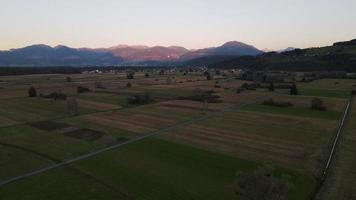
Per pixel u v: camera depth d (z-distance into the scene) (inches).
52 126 2987.2
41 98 4803.2
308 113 3757.4
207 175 1834.4
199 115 3607.3
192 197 1561.3
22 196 1536.7
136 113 3703.3
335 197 1558.8
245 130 2913.4
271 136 2706.7
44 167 1927.9
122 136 2657.5
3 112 3646.7
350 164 2023.9
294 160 2095.2
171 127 3009.4
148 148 2332.7
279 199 1274.6
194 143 2477.9
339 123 3240.7
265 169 1379.2
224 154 2209.6
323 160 2100.1
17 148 2293.3
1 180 1727.4
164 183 1715.1
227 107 4158.5
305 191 1641.2
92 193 1585.9
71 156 2132.1
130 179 1761.8
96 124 3093.0
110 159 2078.0
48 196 1542.8
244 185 1325.0
